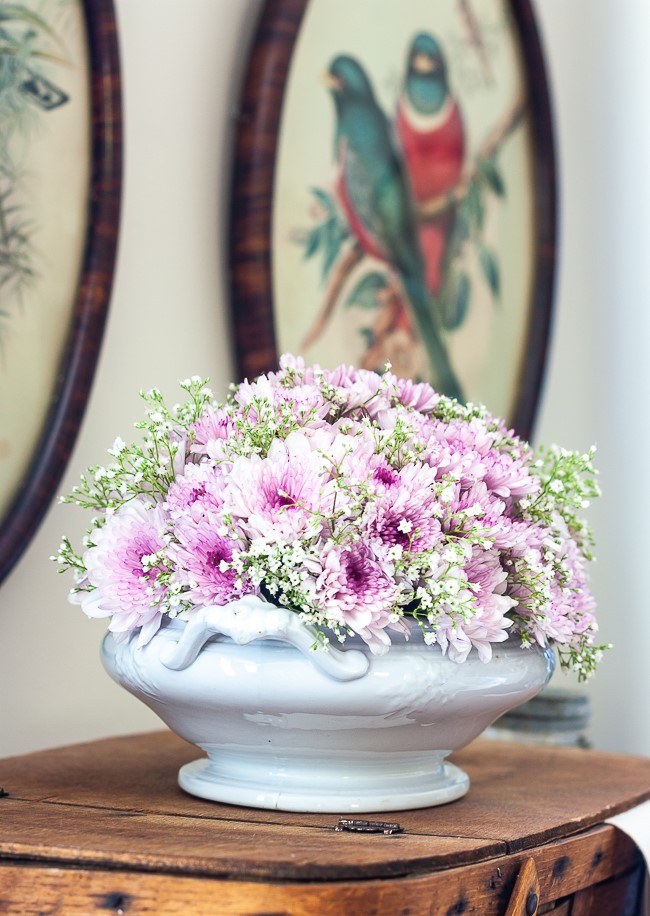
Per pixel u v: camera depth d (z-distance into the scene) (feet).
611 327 7.97
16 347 4.73
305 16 5.52
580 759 4.98
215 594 4.04
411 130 6.00
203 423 4.20
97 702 5.07
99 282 4.87
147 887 3.73
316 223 5.57
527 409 6.88
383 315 5.86
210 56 5.36
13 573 4.80
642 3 8.13
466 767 4.82
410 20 5.99
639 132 8.10
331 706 4.00
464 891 3.86
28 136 4.75
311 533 3.94
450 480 4.04
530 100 6.94
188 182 5.29
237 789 4.18
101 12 4.87
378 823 4.03
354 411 4.24
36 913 3.77
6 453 4.70
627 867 4.47
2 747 4.79
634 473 8.05
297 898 3.68
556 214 7.07
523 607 4.19
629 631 8.01
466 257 6.39
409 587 4.01
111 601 4.15
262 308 5.31
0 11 4.69
